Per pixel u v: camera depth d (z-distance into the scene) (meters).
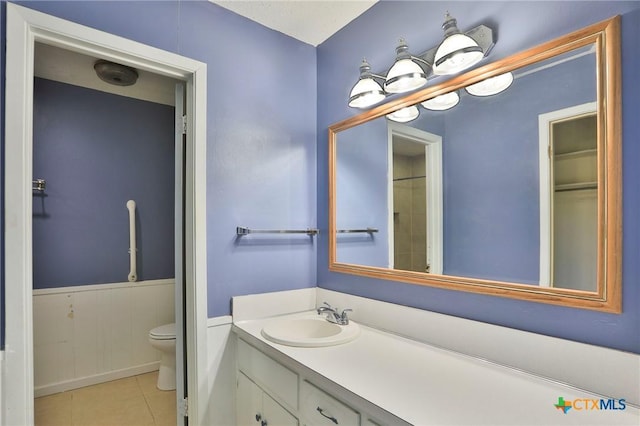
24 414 1.21
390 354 1.33
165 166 3.13
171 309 3.09
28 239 1.24
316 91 2.12
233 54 1.80
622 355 0.96
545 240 1.13
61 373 2.57
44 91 2.57
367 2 1.73
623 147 0.97
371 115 1.75
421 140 1.53
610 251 0.99
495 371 1.18
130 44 1.48
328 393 1.14
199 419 1.64
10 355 1.19
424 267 1.50
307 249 2.05
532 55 1.16
